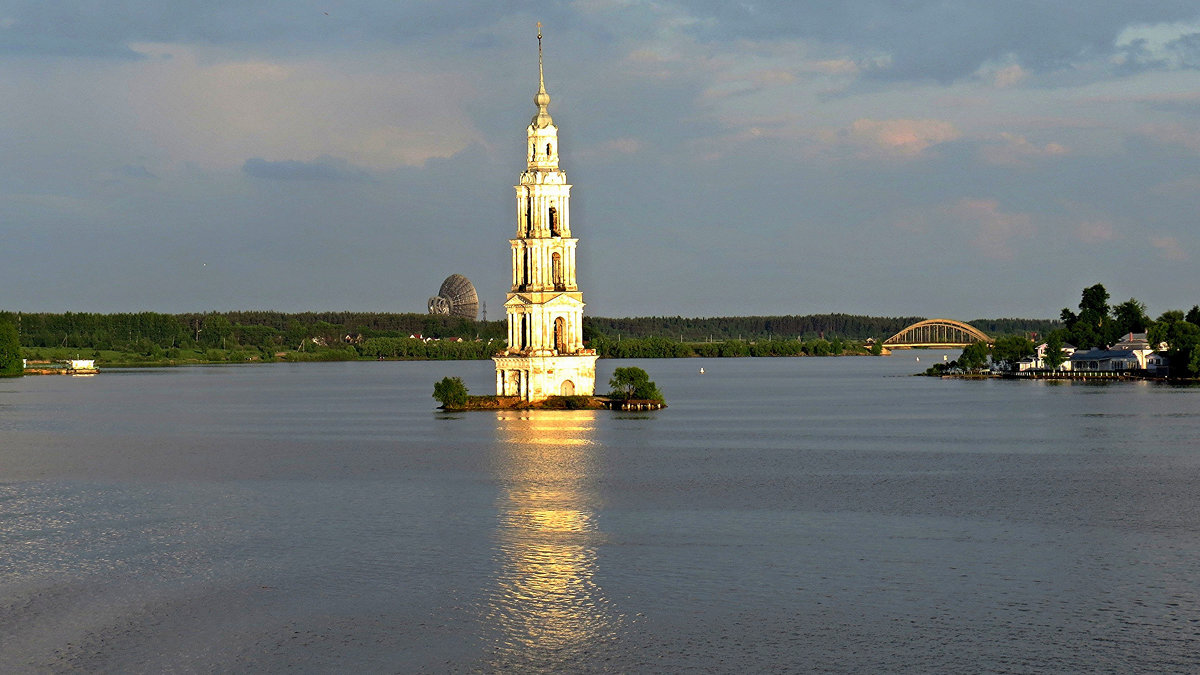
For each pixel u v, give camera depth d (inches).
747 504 4815.5
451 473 5713.6
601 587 3567.9
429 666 2962.6
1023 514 4576.8
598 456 6318.9
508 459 6205.7
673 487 5246.1
